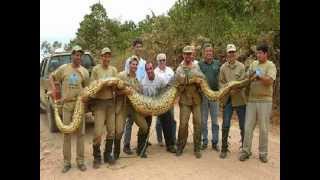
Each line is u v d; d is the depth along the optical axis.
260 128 8.38
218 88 9.08
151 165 8.30
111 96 8.24
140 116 8.71
